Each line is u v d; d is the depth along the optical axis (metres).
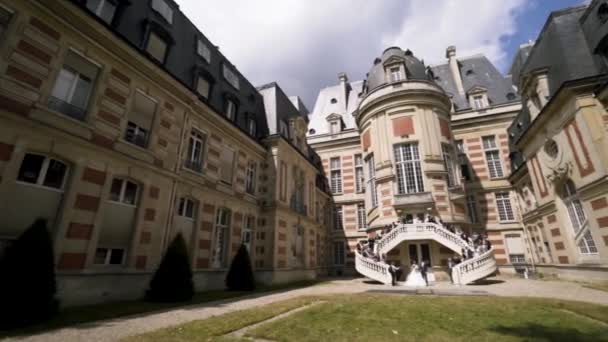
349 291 12.69
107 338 4.80
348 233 28.88
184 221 12.05
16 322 5.25
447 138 22.61
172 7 13.78
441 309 7.49
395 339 4.79
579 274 14.68
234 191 15.39
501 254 24.09
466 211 21.33
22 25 7.32
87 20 8.57
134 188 9.97
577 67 13.84
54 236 7.39
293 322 6.00
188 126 12.63
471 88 28.92
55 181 7.70
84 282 7.88
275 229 17.27
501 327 5.52
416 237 18.55
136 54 10.02
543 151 16.94
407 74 23.97
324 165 31.92
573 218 15.29
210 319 6.20
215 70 15.87
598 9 13.66
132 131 10.07
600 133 12.59
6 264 5.54
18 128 6.99
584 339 4.61
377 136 23.67
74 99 8.38
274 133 19.19
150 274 9.83
